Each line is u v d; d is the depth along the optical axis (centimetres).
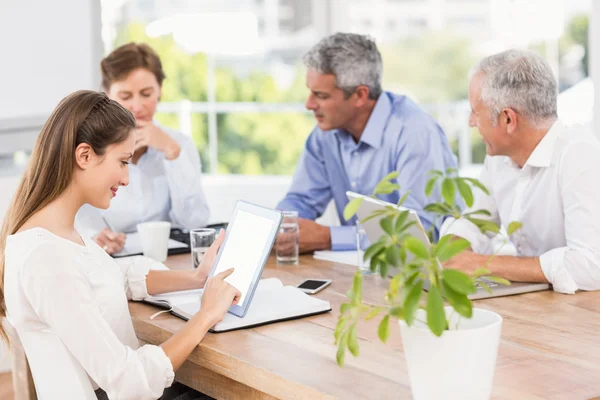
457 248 104
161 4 1236
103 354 145
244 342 156
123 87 284
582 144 200
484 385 111
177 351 152
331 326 166
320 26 448
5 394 294
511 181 226
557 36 1371
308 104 278
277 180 555
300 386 130
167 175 296
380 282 205
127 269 197
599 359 139
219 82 1318
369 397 123
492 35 1595
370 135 276
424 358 110
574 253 188
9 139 377
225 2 1349
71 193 164
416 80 1670
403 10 1658
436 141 271
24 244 153
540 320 165
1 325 181
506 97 202
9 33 409
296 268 224
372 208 199
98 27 407
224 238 192
